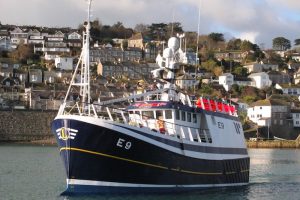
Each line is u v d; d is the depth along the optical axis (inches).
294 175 2684.5
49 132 5344.5
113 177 1515.7
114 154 1496.1
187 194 1654.8
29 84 6643.7
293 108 6963.6
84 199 1492.4
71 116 1486.2
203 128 1766.7
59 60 7775.6
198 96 1854.1
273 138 6407.5
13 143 5167.3
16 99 6048.2
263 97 7755.9
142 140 1512.1
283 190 2049.7
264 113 6776.6
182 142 1626.5
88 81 1732.3
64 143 1507.1
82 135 1481.3
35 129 5329.7
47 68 7583.7
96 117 1482.5
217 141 1812.3
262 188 2065.7
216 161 1786.4
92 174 1508.4
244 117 6727.4
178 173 1614.2
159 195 1581.0
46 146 4825.3
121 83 6427.2
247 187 2038.6
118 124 1483.8
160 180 1573.6
